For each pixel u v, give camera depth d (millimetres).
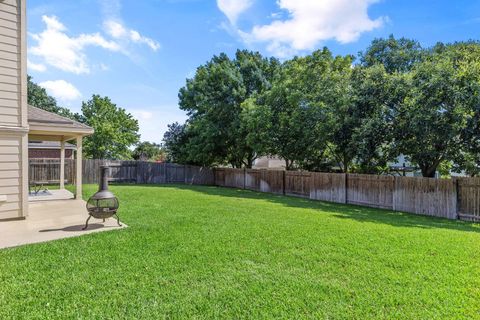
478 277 3750
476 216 8414
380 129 10609
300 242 5227
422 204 9742
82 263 4043
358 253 4648
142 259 4223
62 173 12930
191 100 22375
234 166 23172
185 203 9898
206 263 4121
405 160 12242
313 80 13984
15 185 6812
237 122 19094
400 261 4305
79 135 10281
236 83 19797
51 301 3020
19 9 6836
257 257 4398
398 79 10352
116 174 19391
